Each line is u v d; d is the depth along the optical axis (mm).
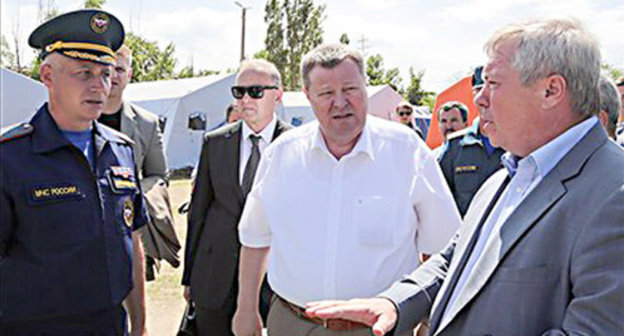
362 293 1912
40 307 1741
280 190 2088
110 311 1935
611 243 1074
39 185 1750
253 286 2344
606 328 1053
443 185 2031
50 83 1844
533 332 1188
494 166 3787
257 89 2781
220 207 2877
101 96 1901
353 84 1886
